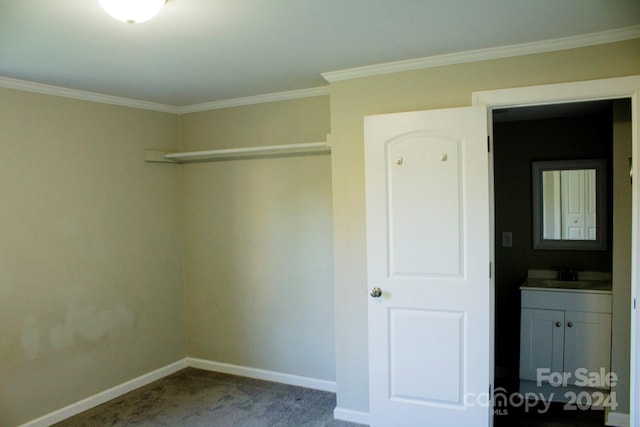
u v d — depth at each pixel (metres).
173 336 3.97
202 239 3.97
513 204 3.85
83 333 3.25
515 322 3.87
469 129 2.52
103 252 3.39
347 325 2.98
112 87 3.13
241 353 3.84
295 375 3.62
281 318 3.65
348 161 2.92
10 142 2.85
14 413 2.86
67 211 3.16
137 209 3.66
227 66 2.68
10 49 2.28
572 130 3.66
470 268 2.55
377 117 2.70
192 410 3.19
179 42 2.23
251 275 3.76
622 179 2.80
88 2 1.72
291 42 2.28
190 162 3.99
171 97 3.51
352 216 2.93
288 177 3.56
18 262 2.89
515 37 2.28
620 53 2.27
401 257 2.68
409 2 1.81
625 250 2.84
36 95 2.99
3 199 2.81
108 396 3.40
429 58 2.60
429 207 2.61
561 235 3.72
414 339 2.67
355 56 2.55
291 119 3.52
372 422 2.78
